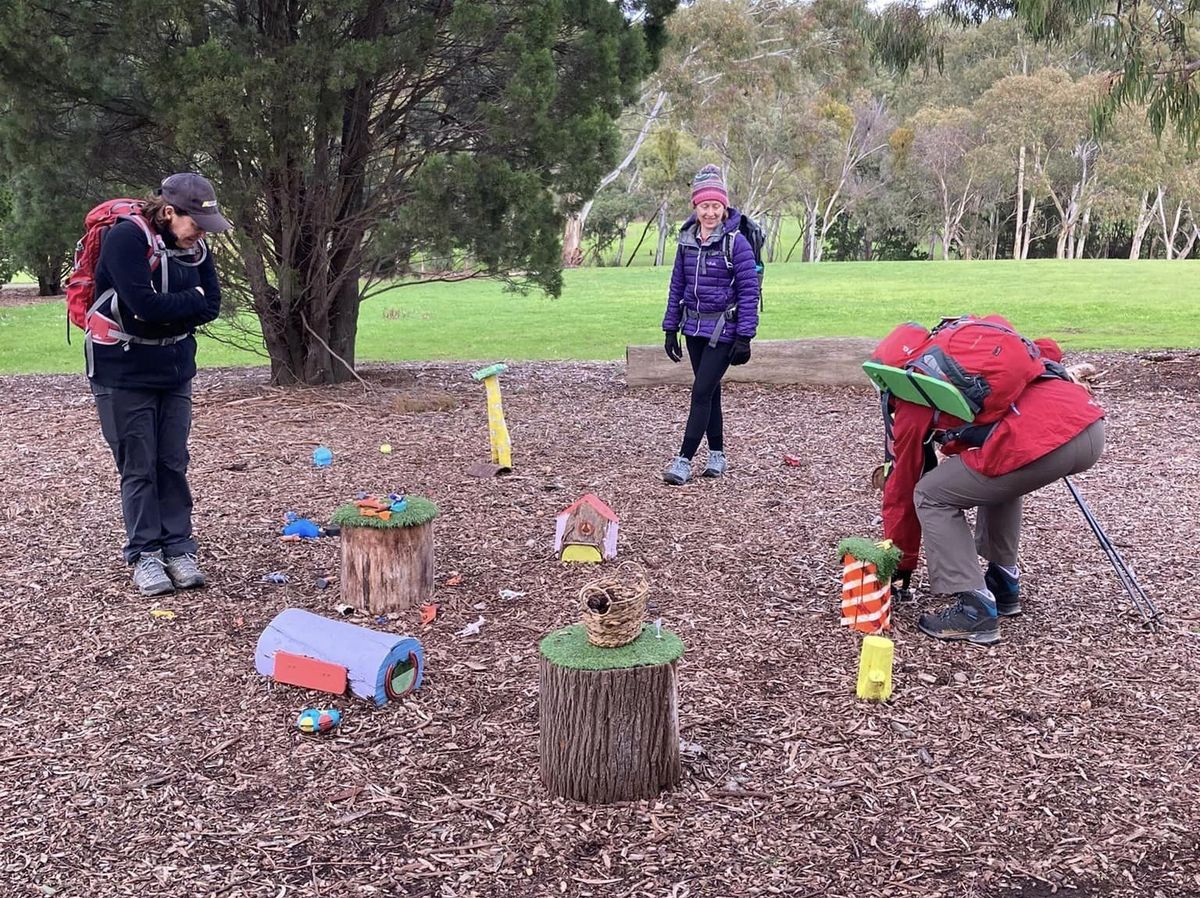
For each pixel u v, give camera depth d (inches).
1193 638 174.2
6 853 119.4
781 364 422.6
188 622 180.9
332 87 320.5
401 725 147.8
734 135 1769.2
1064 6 464.8
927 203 2210.9
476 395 398.0
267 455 291.0
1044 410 161.6
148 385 187.2
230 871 116.5
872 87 2192.4
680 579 201.2
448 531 227.9
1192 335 615.2
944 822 124.9
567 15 376.8
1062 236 2102.6
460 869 116.7
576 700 127.3
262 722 148.6
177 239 182.2
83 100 331.6
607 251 2351.1
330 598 191.5
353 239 386.6
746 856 118.6
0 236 550.3
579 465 287.1
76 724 147.7
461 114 377.1
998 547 180.1
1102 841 121.1
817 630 178.1
